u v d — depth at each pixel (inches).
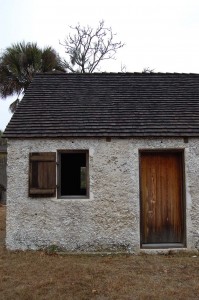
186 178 324.5
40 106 363.9
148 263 286.4
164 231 331.9
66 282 239.8
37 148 324.5
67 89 398.3
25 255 304.7
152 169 335.3
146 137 324.2
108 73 433.1
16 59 701.9
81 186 500.4
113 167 323.9
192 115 352.5
